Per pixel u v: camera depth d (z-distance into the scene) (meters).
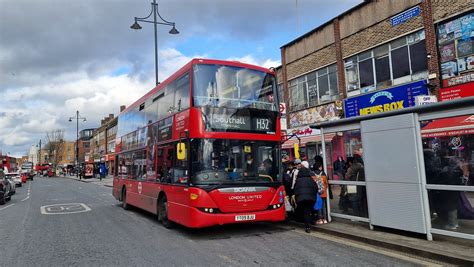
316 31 20.80
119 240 8.42
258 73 9.35
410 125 6.96
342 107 18.64
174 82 9.75
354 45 18.05
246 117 8.84
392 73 16.03
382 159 7.54
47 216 12.99
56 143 90.81
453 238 6.78
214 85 8.71
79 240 8.53
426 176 6.95
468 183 6.66
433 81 13.96
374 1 16.84
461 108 6.20
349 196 8.82
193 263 6.24
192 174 8.17
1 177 18.92
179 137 8.83
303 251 6.85
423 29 14.53
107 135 73.12
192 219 7.98
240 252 6.93
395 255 6.29
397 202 7.23
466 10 12.92
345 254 6.50
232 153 8.50
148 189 11.49
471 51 12.85
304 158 10.62
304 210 8.70
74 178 61.88
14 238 8.95
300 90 22.34
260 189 8.52
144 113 12.56
